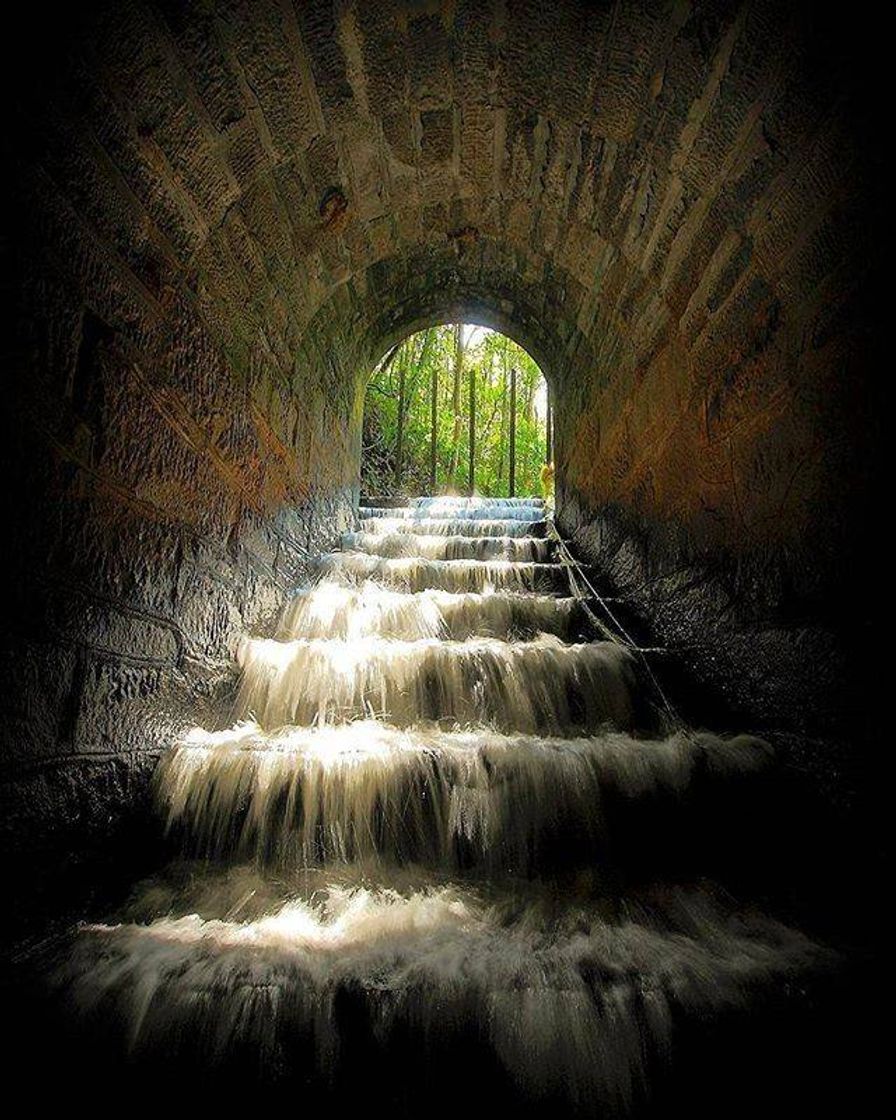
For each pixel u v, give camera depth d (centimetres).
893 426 165
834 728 192
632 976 139
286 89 255
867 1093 127
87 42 163
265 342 341
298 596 375
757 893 190
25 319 149
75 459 172
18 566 149
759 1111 124
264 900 180
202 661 262
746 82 208
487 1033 128
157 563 223
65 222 165
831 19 170
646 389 368
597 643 326
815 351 201
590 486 496
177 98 205
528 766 214
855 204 176
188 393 247
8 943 141
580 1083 124
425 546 539
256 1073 124
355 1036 128
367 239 415
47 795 160
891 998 138
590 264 407
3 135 140
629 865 206
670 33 224
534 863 203
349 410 577
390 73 280
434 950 150
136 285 205
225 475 288
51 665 162
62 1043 125
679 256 299
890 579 166
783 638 223
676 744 228
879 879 165
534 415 1483
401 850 204
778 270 221
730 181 237
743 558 255
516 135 325
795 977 140
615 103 270
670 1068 126
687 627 310
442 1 246
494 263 503
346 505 578
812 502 205
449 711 287
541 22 253
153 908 175
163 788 212
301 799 207
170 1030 127
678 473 323
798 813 205
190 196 233
